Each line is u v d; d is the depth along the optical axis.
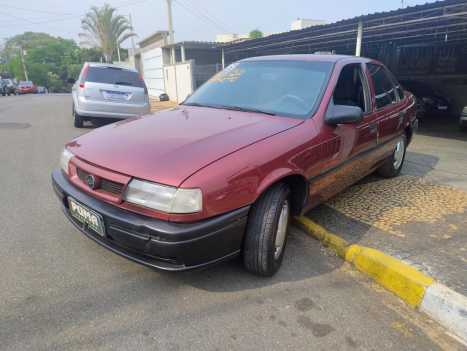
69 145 2.66
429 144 7.45
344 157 3.04
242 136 2.37
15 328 1.95
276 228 2.36
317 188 2.80
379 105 3.76
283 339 1.98
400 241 2.97
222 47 16.84
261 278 2.53
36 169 4.80
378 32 10.58
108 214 2.09
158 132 2.51
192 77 17.08
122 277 2.46
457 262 2.63
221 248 2.13
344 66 3.27
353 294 2.42
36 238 2.92
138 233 2.02
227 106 3.13
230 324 2.07
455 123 11.23
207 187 1.96
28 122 8.98
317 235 3.11
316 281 2.54
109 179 2.12
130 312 2.13
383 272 2.53
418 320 2.22
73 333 1.94
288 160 2.38
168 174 1.98
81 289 2.31
